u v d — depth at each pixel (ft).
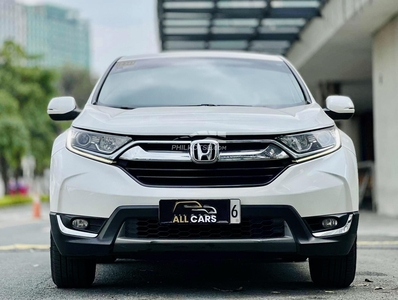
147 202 13.20
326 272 14.78
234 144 13.46
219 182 13.35
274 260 15.38
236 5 47.14
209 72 17.63
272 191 13.29
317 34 51.42
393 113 43.93
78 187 13.60
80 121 14.66
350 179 13.88
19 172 181.68
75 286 15.24
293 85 17.28
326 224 13.64
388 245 24.70
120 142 13.64
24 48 140.87
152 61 18.37
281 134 13.65
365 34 48.03
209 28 52.03
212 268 18.52
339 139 14.40
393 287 15.16
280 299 13.37
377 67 47.24
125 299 13.56
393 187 44.29
